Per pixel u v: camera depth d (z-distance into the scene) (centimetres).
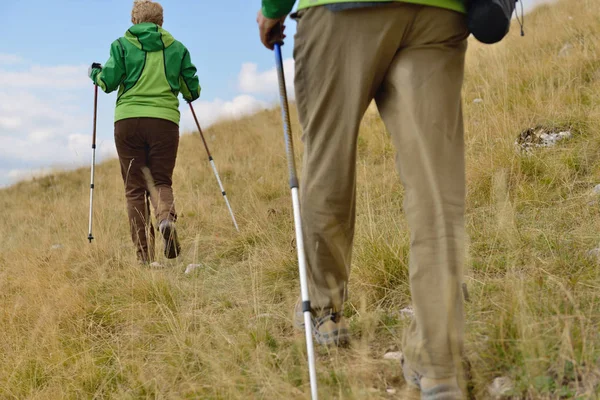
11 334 324
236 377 226
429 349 172
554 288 242
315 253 220
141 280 374
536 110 504
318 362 232
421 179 177
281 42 218
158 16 463
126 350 287
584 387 176
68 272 443
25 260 487
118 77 446
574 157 404
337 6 183
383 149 601
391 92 189
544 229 315
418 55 182
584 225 309
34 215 811
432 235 174
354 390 190
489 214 359
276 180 657
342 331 236
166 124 450
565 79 570
